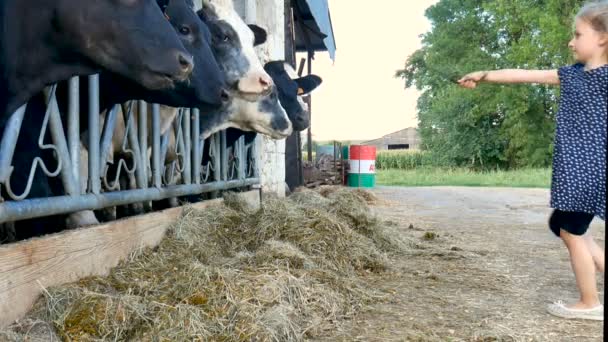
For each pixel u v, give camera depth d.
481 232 7.41
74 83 3.41
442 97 38.06
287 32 12.65
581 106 3.37
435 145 40.66
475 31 37.22
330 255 4.74
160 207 5.49
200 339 2.76
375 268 4.81
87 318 2.78
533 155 33.75
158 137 4.78
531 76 3.58
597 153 3.32
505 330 3.24
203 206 5.57
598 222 8.73
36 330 2.66
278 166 10.24
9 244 2.71
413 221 8.62
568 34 30.12
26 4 2.86
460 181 24.28
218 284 3.33
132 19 3.00
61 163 3.29
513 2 33.62
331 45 16.86
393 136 97.06
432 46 38.41
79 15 2.90
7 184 2.82
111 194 3.88
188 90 4.48
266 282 3.48
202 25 4.76
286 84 8.38
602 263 3.66
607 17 3.33
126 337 2.79
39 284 2.88
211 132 6.54
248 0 8.17
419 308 3.70
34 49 2.93
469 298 3.97
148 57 3.01
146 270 3.69
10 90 2.94
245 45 5.91
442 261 5.33
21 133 3.45
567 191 3.36
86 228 3.37
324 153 21.75
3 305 2.59
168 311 2.95
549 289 4.26
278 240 4.82
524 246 6.25
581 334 3.21
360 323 3.36
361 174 18.61
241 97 5.94
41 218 3.75
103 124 4.09
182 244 4.45
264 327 2.92
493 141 37.94
